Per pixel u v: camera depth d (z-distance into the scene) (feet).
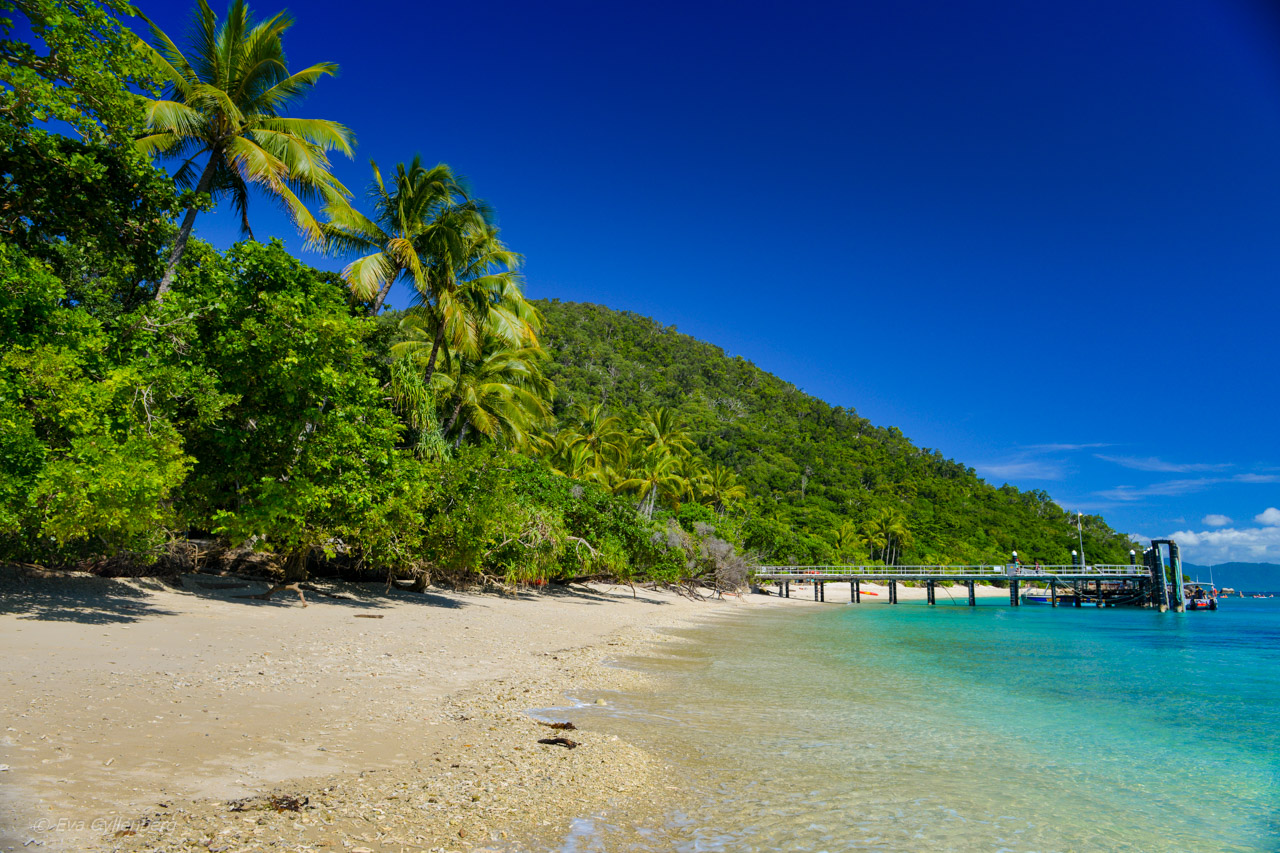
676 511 166.20
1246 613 208.54
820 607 155.74
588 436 170.91
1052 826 19.70
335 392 50.67
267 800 15.84
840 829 18.06
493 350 102.99
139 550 45.96
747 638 71.72
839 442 479.82
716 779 21.53
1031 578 192.95
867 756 25.88
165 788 15.76
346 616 51.88
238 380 47.14
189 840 13.35
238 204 65.92
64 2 37.50
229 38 59.98
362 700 26.86
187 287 48.24
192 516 50.31
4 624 31.91
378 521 56.44
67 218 43.16
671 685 39.09
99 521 34.81
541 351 109.91
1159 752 29.94
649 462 182.19
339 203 69.92
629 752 23.59
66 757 16.71
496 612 69.92
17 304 34.78
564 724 26.50
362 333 55.36
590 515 99.50
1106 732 33.50
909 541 293.02
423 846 14.48
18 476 31.27
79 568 49.01
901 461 469.57
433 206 80.89
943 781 23.34
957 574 192.75
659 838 16.39
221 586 56.39
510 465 86.48
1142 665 62.23
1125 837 19.30
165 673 26.81
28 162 39.45
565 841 15.67
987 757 27.22
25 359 33.06
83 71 38.29
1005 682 48.47
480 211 83.41
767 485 337.72
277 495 47.16
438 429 79.36
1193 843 19.11
